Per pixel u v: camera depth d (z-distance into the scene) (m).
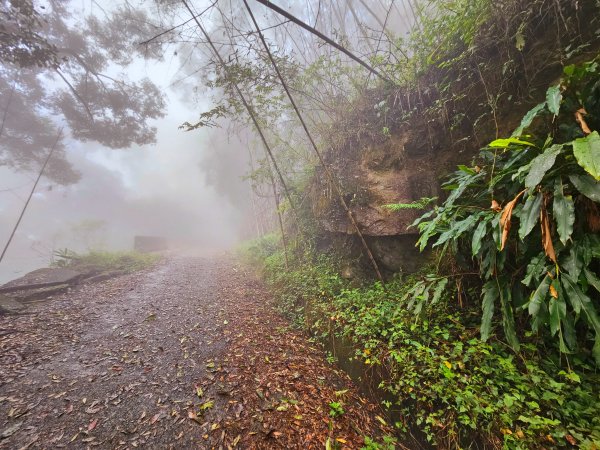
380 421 2.83
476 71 3.84
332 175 5.63
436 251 3.86
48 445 2.38
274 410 2.84
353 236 5.44
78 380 3.29
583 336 2.37
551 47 3.10
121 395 3.05
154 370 3.56
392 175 4.86
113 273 9.27
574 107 2.23
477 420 2.25
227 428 2.61
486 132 3.69
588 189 1.82
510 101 3.49
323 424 2.68
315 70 5.80
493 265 2.54
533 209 2.03
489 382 2.39
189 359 3.84
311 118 6.62
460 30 3.82
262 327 4.96
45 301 6.30
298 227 7.40
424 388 2.66
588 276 1.93
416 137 4.76
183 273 10.06
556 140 2.74
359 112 5.71
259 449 2.39
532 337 2.61
